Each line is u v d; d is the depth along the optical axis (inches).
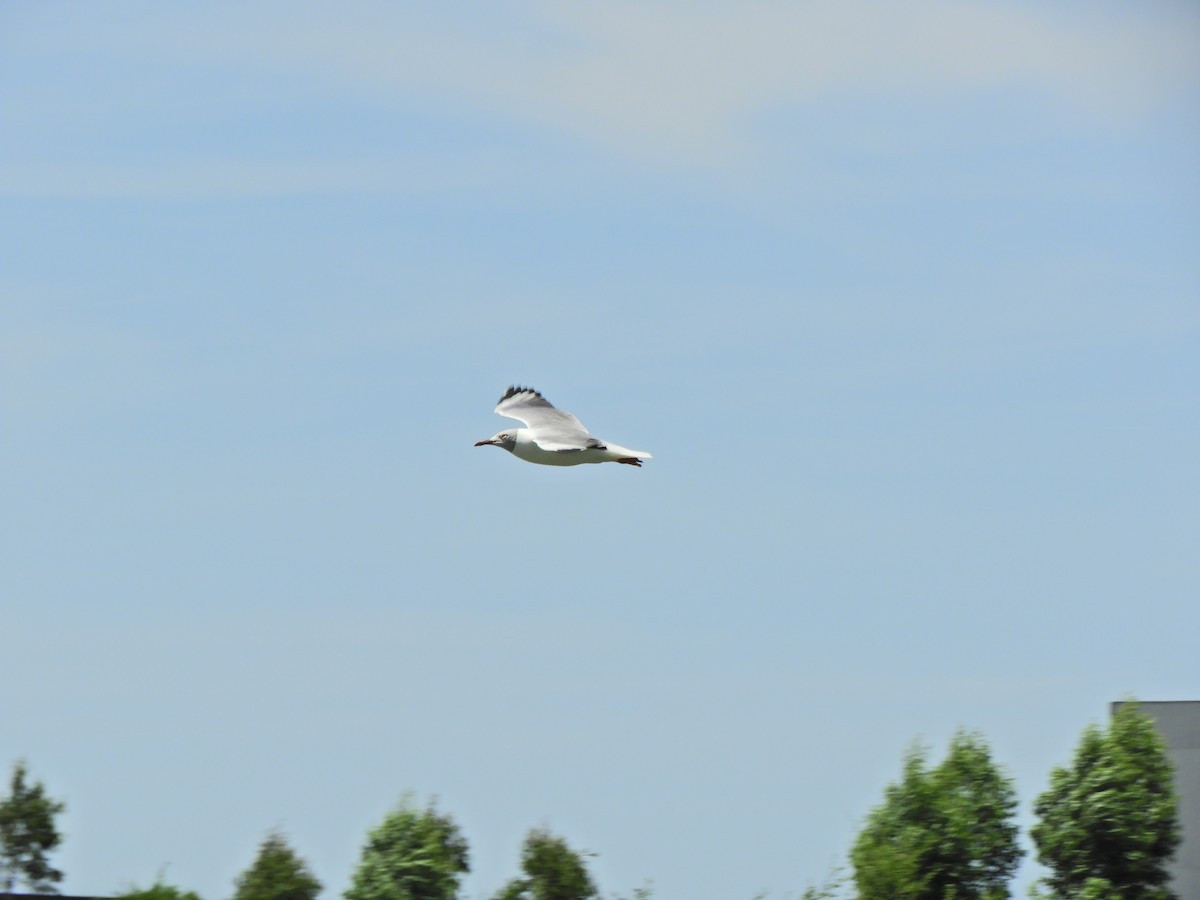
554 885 1573.6
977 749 1683.1
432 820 1641.2
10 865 1589.6
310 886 1547.7
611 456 1299.2
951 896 1583.4
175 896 1501.0
